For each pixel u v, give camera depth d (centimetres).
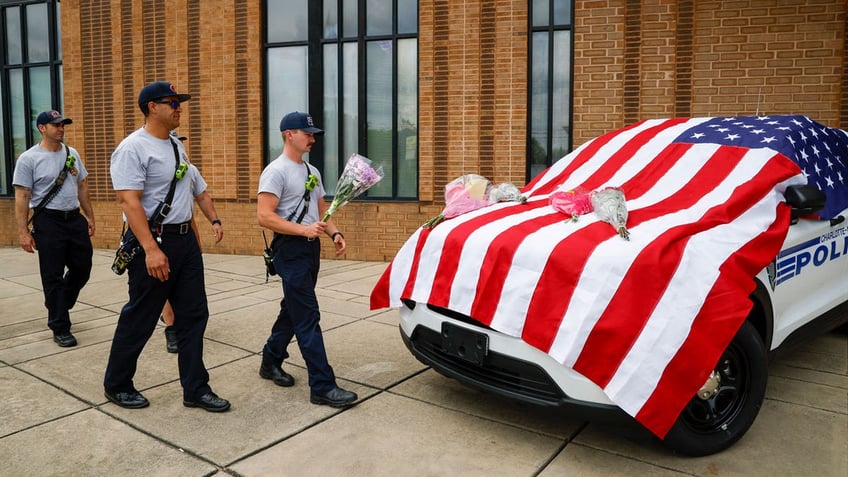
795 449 332
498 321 326
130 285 375
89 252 536
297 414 375
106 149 1058
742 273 315
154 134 372
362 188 384
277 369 425
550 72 838
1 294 718
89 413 376
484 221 378
